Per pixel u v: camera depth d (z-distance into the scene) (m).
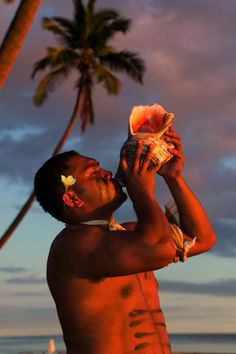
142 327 2.82
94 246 2.75
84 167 2.94
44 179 2.96
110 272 2.73
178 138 3.00
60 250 2.82
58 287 2.83
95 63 33.88
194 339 170.88
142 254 2.68
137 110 2.98
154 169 2.87
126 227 3.20
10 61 12.53
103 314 2.79
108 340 2.78
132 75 33.66
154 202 2.79
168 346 2.87
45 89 33.06
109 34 33.66
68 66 33.53
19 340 173.38
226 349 142.62
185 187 3.12
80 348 2.81
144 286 2.91
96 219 2.93
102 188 2.93
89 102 33.88
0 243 25.36
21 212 25.62
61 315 2.85
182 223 3.16
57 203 2.93
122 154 2.89
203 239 3.15
